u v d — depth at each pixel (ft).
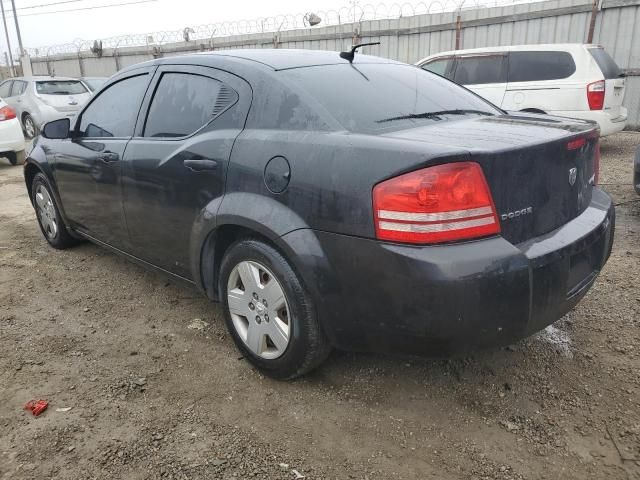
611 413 8.04
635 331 10.33
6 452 7.33
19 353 9.88
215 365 9.47
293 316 8.13
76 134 13.28
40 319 11.28
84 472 6.98
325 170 7.45
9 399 8.50
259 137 8.50
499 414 8.07
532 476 6.90
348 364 9.35
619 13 34.63
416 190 6.61
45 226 15.76
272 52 10.11
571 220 8.28
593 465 7.06
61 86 45.11
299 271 7.75
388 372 9.12
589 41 35.83
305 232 7.64
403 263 6.70
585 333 10.32
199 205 9.34
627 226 16.75
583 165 8.48
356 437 7.63
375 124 8.22
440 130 8.13
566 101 26.73
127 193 11.12
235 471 7.00
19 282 13.25
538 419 7.95
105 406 8.32
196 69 10.25
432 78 11.03
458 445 7.45
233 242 9.12
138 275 13.58
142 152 10.60
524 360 9.43
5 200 22.99
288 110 8.46
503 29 39.32
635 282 12.53
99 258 14.87
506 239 7.09
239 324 9.23
